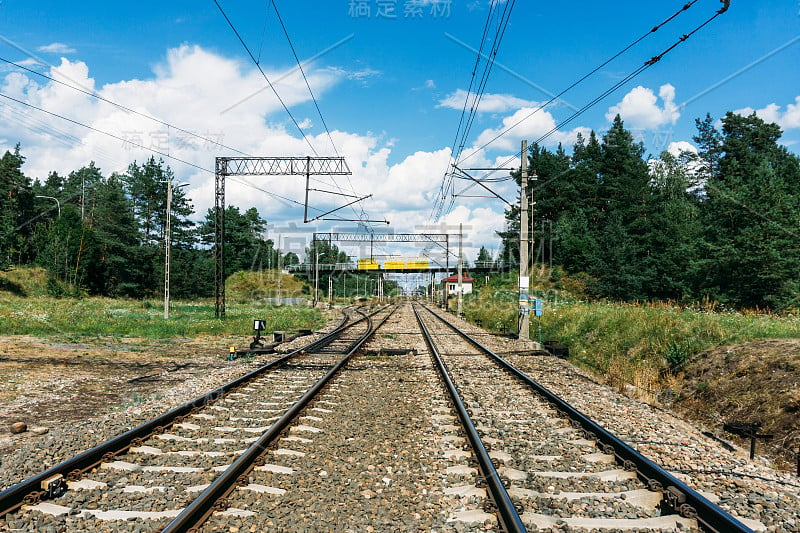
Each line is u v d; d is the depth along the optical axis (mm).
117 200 78875
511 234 77625
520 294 24547
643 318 19750
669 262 46281
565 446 7633
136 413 9180
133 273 81000
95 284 75750
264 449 6965
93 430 8062
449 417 9164
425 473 6469
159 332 26266
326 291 118000
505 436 8117
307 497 5648
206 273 91250
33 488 5477
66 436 7703
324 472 6414
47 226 88125
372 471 6520
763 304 31172
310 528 4957
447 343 23094
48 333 25109
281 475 6238
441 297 90875
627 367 16109
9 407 10258
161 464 6547
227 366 15688
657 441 8055
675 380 14336
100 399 11211
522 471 6438
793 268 30688
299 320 38031
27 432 8461
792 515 5371
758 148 61938
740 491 6031
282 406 9945
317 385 11242
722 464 6996
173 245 91938
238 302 81438
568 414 9320
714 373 13156
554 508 5398
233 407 9852
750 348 13227
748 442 9828
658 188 70438
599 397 11570
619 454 7152
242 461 6188
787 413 9836
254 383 12305
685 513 5156
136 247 80000
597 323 22078
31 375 13844
